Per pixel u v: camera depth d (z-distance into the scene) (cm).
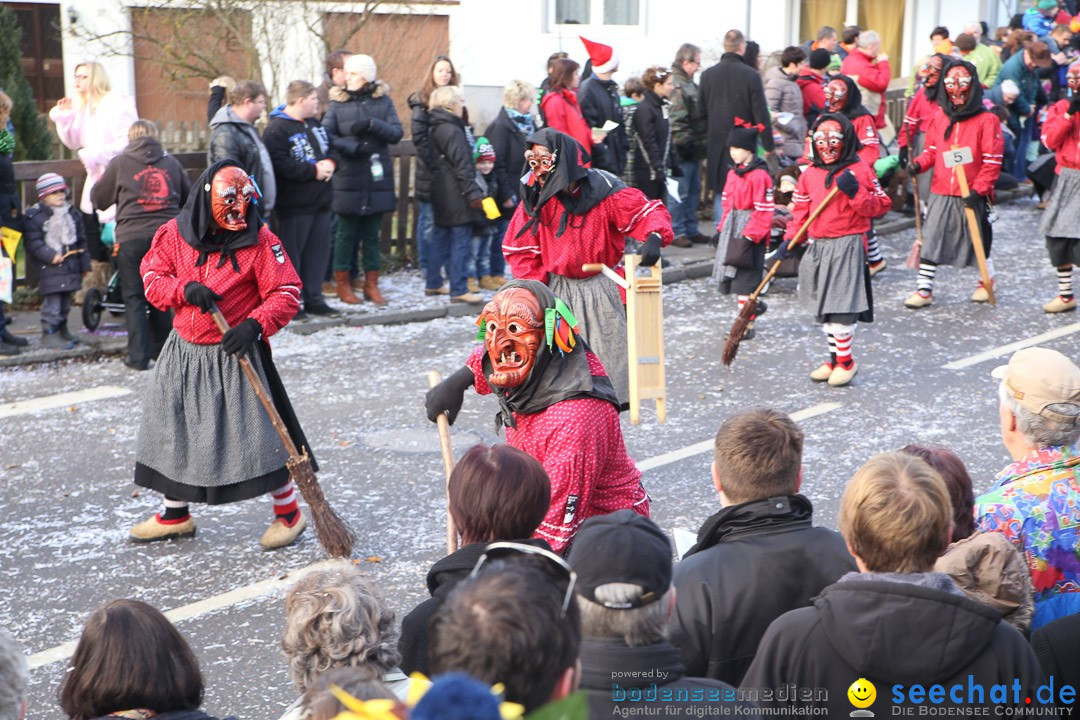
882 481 298
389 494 734
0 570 628
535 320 445
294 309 630
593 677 265
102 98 1059
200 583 614
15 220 979
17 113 1470
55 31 2016
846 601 284
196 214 610
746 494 350
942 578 289
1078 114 1104
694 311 1185
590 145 1242
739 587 336
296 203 1073
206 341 628
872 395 920
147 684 306
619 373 626
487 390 485
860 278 928
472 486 358
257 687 511
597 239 617
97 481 753
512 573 238
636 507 464
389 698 256
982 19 2195
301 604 350
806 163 1279
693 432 841
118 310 1048
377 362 1010
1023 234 1536
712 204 1579
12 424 854
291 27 1714
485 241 1207
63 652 543
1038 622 359
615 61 1288
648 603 267
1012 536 363
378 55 1825
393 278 1290
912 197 1631
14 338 1004
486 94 1983
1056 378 371
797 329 1115
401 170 1316
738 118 1330
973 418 864
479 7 1952
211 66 1591
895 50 2200
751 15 1978
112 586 609
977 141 1135
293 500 655
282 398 644
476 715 166
